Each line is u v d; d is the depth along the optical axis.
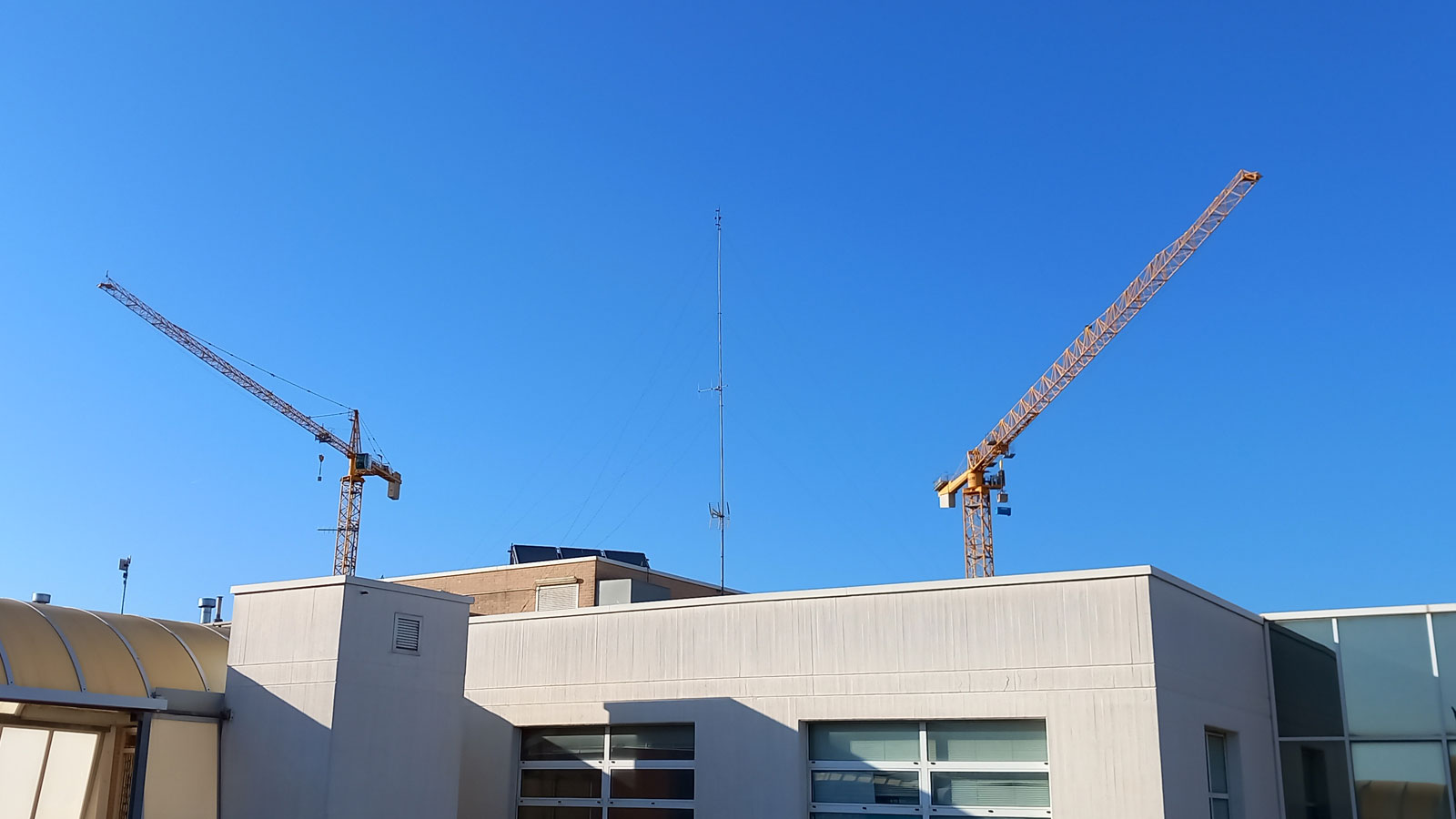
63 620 21.05
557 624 25.78
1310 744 24.14
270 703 21.61
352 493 118.19
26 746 20.91
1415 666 23.61
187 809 21.28
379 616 22.00
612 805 24.23
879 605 22.53
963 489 106.69
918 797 21.61
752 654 23.42
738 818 22.69
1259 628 25.03
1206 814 20.91
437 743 22.53
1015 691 21.05
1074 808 20.12
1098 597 20.78
